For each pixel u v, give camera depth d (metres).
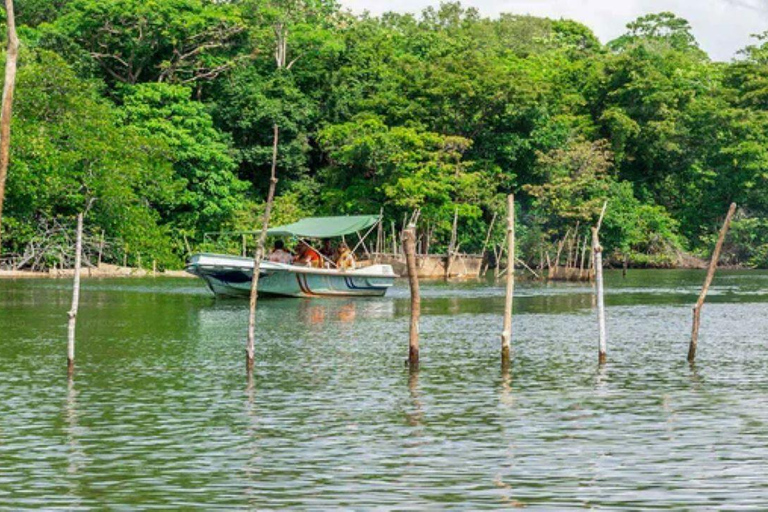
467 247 113.81
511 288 36.16
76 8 109.38
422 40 138.00
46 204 89.25
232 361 37.78
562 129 117.50
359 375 34.78
